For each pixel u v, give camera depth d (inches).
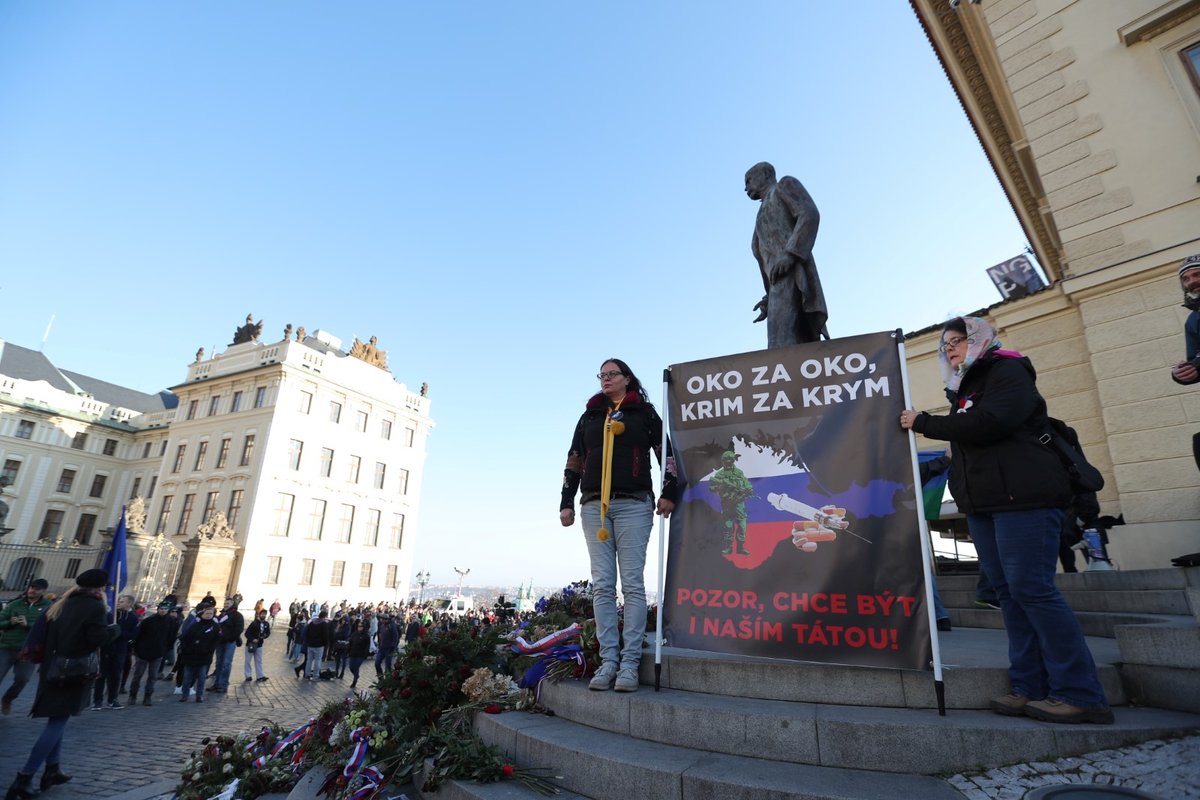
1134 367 310.8
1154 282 310.7
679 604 132.1
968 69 464.1
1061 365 393.4
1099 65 350.9
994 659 128.4
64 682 211.2
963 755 93.5
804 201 231.8
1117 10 350.6
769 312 227.9
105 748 272.8
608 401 158.6
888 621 113.4
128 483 1998.0
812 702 115.3
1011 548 107.4
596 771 104.6
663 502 138.9
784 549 126.1
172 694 447.2
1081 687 99.9
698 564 133.4
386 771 138.6
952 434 113.4
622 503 143.5
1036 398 112.7
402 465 1737.2
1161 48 331.3
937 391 484.1
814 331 227.6
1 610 292.8
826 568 121.3
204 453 1513.3
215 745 206.1
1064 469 110.0
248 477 1375.5
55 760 214.7
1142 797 80.0
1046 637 103.2
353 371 1635.1
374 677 637.3
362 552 1563.7
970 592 249.3
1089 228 337.1
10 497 1759.4
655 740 113.7
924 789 87.1
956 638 178.1
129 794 204.4
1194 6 316.5
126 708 378.6
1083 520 250.2
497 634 194.9
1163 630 111.5
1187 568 187.3
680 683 129.0
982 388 116.8
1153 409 302.5
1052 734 94.1
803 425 132.7
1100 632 168.4
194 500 1457.9
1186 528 283.7
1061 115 359.3
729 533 132.5
